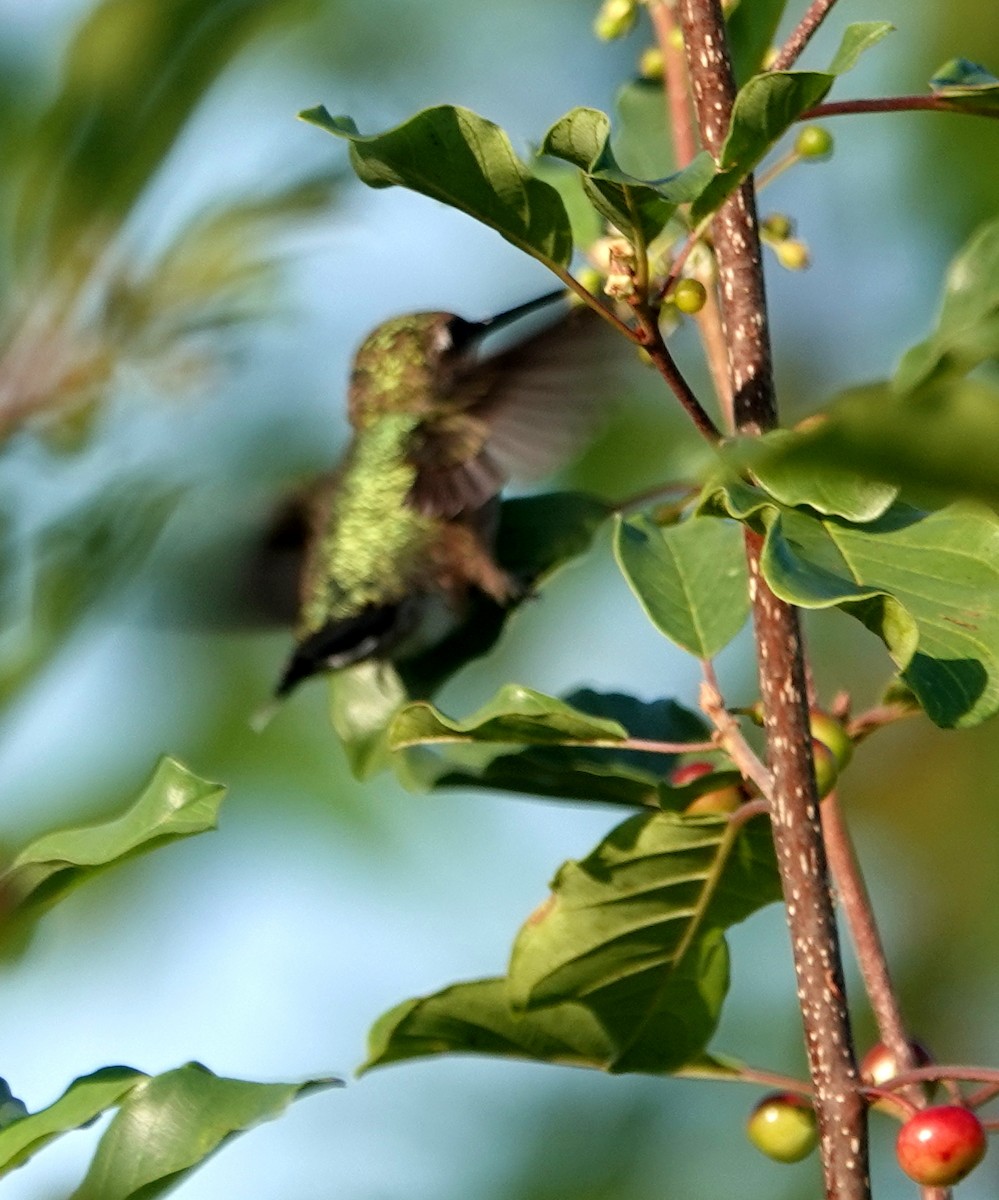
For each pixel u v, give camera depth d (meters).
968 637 5.77
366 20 14.13
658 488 7.92
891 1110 6.39
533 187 5.79
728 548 6.98
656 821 6.68
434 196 5.91
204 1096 6.00
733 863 6.80
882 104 6.33
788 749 5.81
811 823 5.78
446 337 10.04
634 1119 12.62
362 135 5.75
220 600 9.59
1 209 9.12
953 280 7.62
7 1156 5.87
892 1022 6.62
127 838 6.07
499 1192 12.36
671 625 6.67
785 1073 12.67
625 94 9.01
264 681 13.16
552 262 5.95
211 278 9.45
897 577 5.94
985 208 14.06
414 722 6.61
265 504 9.73
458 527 9.12
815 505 5.62
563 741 6.57
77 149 8.92
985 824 14.17
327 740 13.28
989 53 14.10
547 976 6.89
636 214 5.56
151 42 8.62
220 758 13.04
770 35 8.30
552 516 9.17
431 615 9.21
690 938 6.98
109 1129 5.95
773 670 5.84
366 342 10.12
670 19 7.96
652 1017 7.11
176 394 9.44
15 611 8.52
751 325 5.98
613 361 8.17
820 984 5.71
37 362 9.24
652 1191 12.41
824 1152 5.71
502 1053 7.17
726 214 6.01
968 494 3.53
